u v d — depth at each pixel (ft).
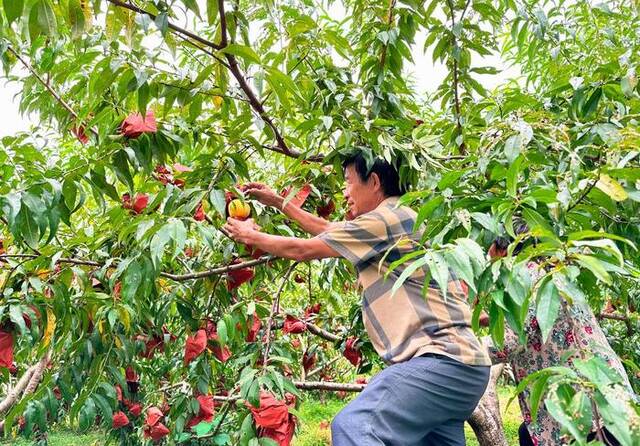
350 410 4.87
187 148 7.55
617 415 2.24
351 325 9.62
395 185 6.38
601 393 2.34
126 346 7.07
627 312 11.06
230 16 5.67
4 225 7.11
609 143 3.96
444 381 4.99
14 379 10.36
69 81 7.54
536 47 8.22
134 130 6.03
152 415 9.19
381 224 5.51
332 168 7.85
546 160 4.86
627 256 5.45
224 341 6.55
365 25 7.54
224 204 5.86
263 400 5.67
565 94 7.04
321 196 8.17
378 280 5.54
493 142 4.65
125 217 6.64
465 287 6.23
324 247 5.63
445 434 5.57
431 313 5.26
